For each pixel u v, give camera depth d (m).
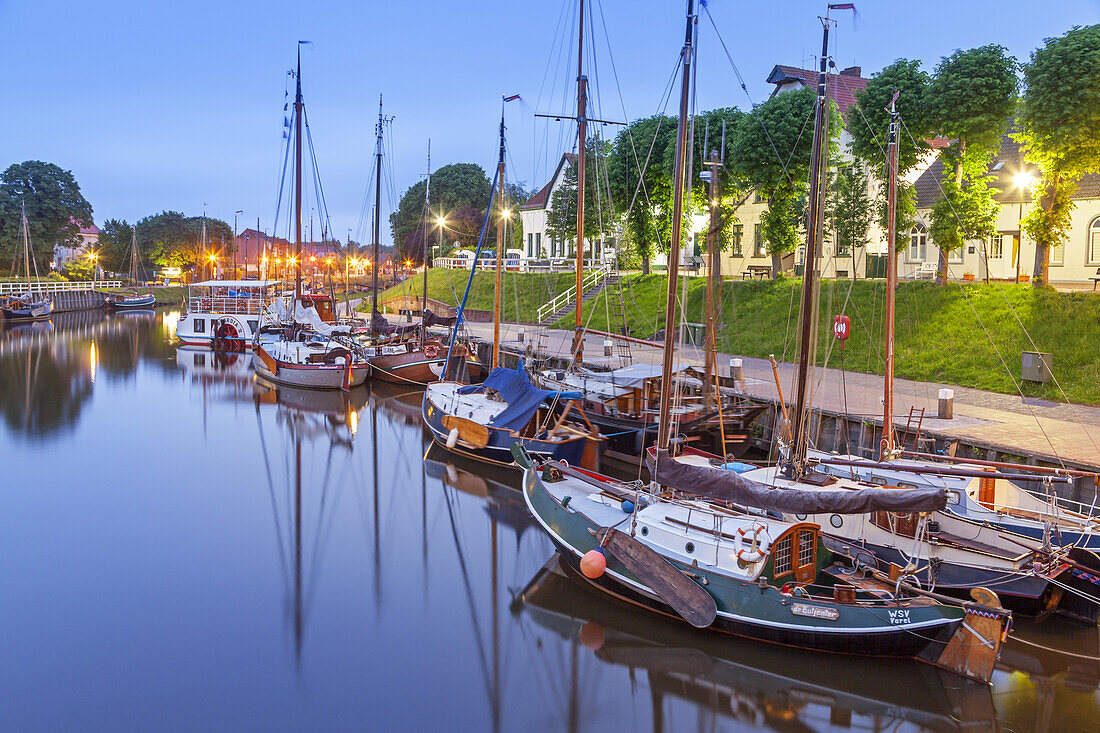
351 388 38.94
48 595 15.87
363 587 16.42
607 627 14.66
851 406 23.05
